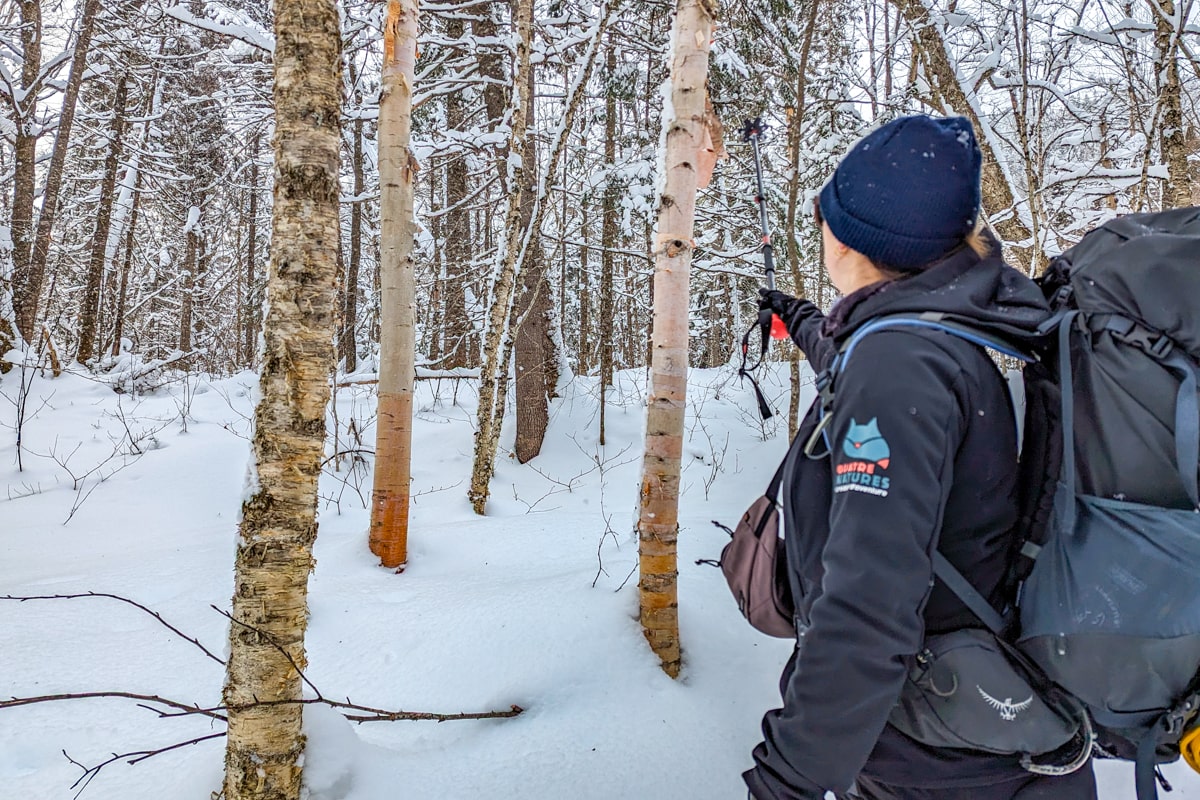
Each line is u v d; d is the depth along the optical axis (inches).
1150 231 41.3
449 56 334.3
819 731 39.1
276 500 63.2
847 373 41.5
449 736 79.1
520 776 71.5
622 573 110.7
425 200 550.0
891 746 43.3
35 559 184.4
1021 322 41.9
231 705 61.4
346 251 548.1
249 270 658.8
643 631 92.4
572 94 206.4
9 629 106.5
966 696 40.0
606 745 76.4
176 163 597.9
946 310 42.1
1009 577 41.9
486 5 330.3
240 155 438.9
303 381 63.9
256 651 62.9
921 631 38.0
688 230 92.0
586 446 323.0
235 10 388.2
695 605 104.3
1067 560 39.7
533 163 297.6
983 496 40.8
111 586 130.5
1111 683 38.4
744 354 79.2
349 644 99.0
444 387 402.9
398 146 147.3
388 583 127.9
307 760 67.4
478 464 211.3
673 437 91.0
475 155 340.5
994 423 40.9
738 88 301.1
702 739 78.7
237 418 346.9
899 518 37.0
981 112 241.9
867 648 37.1
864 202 46.0
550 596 103.7
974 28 268.1
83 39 444.1
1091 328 40.9
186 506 242.8
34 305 436.5
